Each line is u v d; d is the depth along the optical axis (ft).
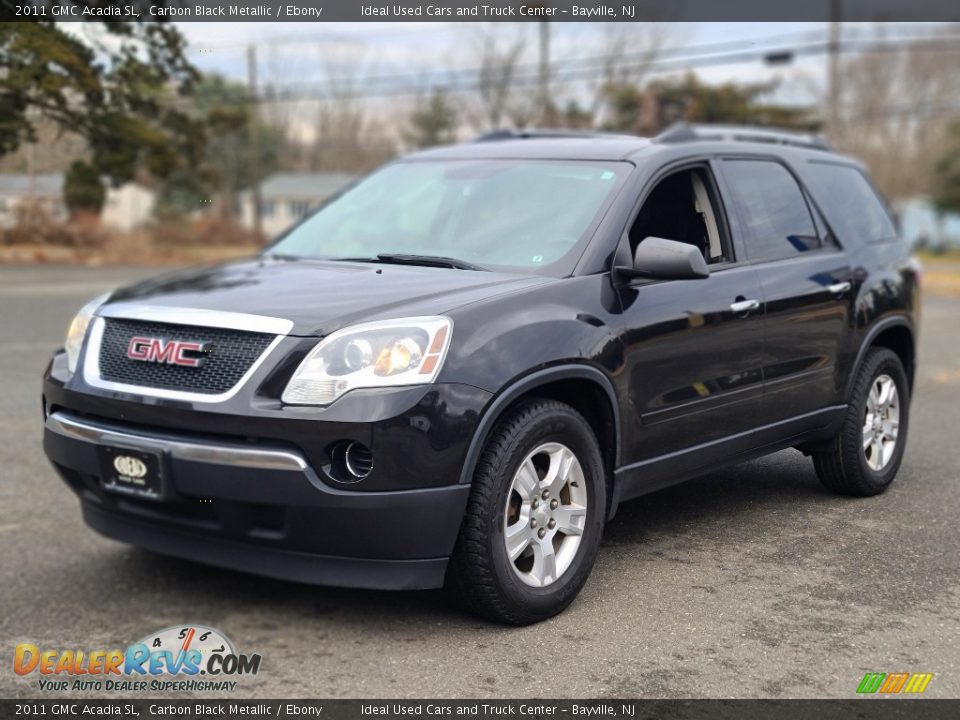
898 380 18.67
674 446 14.46
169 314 12.58
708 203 15.85
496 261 14.21
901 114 189.16
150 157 47.50
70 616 13.29
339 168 214.28
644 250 13.51
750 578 13.99
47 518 17.49
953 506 17.61
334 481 11.27
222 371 11.89
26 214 64.23
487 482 11.81
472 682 11.02
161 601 13.82
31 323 40.34
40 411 24.94
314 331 11.74
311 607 13.43
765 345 15.66
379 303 12.24
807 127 168.25
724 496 18.06
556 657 11.60
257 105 183.83
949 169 200.44
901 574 14.19
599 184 14.89
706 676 11.10
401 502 11.30
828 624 12.48
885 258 19.01
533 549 12.55
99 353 12.98
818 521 16.61
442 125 188.44
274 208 207.21
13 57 20.81
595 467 13.06
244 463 11.39
